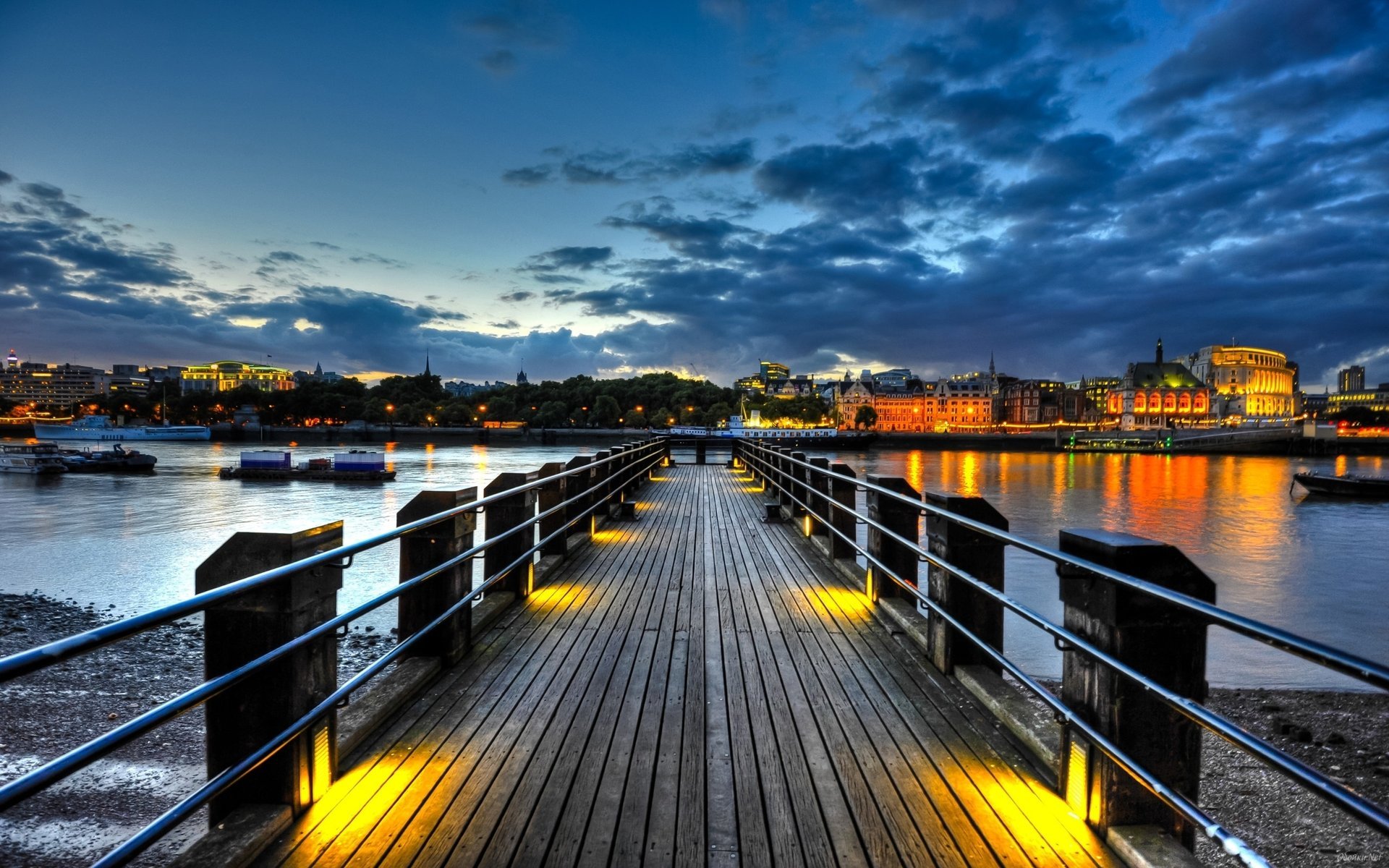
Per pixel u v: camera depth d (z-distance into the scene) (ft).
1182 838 8.46
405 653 14.56
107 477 167.84
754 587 22.24
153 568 65.77
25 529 89.51
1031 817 9.14
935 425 611.47
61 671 31.99
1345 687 33.91
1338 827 19.22
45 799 20.17
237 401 538.06
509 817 9.13
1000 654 11.12
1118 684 8.31
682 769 10.47
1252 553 88.38
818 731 11.79
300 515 105.70
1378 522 120.06
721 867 8.20
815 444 405.80
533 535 21.75
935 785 10.01
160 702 28.53
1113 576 7.75
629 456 43.50
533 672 14.52
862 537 55.06
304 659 8.90
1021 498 156.35
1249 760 23.09
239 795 8.86
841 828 8.95
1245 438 418.10
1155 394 636.89
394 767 10.37
